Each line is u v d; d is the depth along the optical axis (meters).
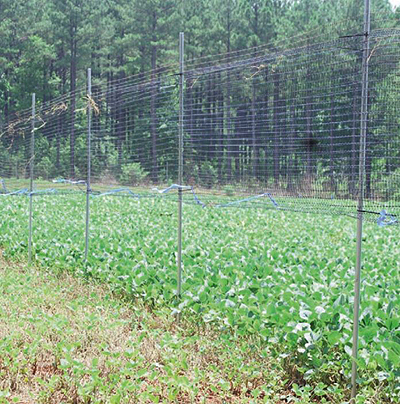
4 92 54.69
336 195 6.91
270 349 6.37
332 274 8.62
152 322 7.59
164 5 46.56
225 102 12.87
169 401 5.55
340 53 6.71
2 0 51.03
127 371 5.68
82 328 7.09
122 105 14.83
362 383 5.45
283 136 8.83
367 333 5.95
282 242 12.11
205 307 7.35
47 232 13.03
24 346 6.66
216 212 18.66
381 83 6.21
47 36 52.78
